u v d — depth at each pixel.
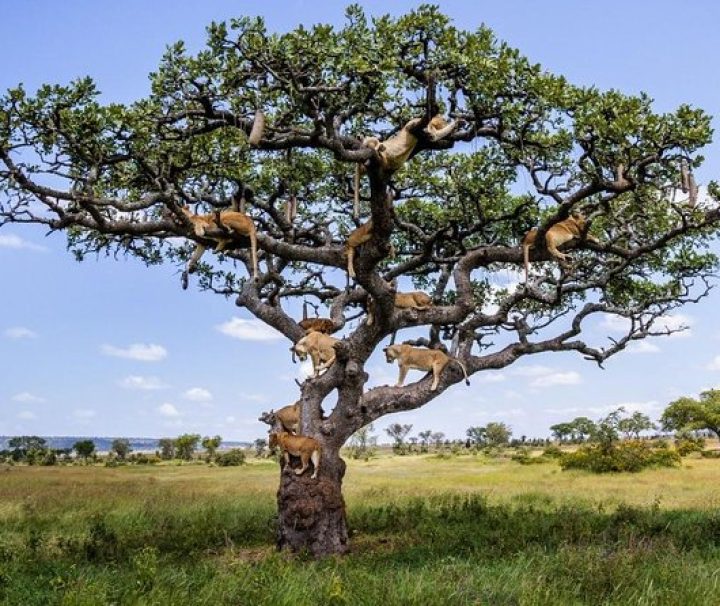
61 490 27.08
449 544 12.20
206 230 11.70
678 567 9.16
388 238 11.22
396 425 109.19
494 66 10.05
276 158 13.52
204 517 16.81
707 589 8.30
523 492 24.36
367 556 11.96
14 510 19.20
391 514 16.42
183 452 84.44
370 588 8.53
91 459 82.06
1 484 31.09
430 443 126.00
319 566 10.88
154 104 10.20
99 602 7.92
